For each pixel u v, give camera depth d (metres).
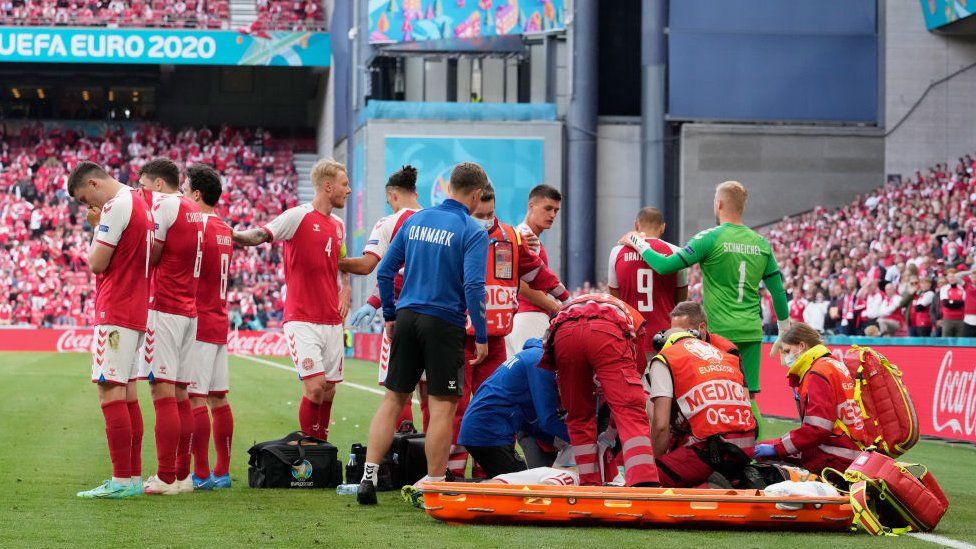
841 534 21.97
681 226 119.25
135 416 27.11
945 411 44.84
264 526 22.09
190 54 141.62
